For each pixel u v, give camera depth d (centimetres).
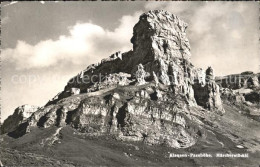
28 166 13612
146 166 16112
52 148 16975
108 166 15562
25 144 17562
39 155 15625
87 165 15188
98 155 16488
